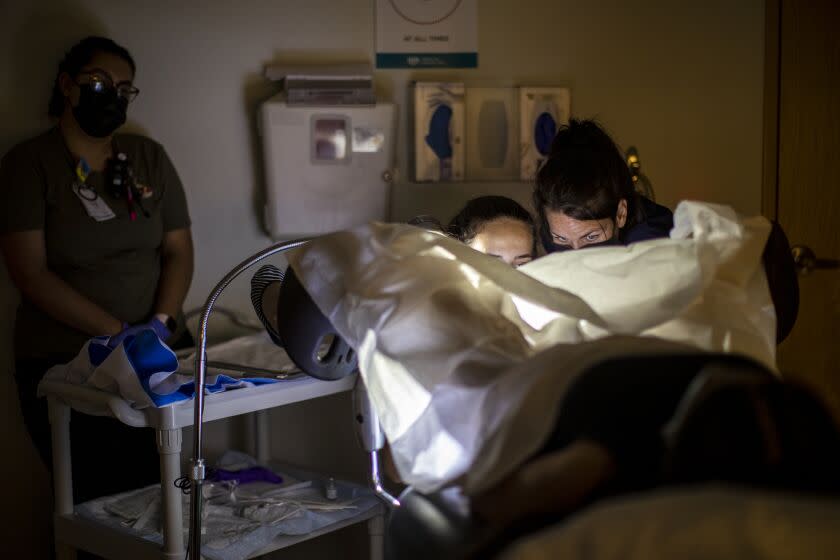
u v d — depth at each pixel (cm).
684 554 66
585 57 279
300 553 258
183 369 182
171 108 235
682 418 70
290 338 117
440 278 104
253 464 227
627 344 87
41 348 206
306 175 240
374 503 200
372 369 101
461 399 92
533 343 105
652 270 107
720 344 101
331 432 258
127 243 216
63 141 210
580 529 68
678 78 293
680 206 117
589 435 76
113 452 208
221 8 238
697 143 297
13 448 224
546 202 164
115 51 208
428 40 258
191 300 240
